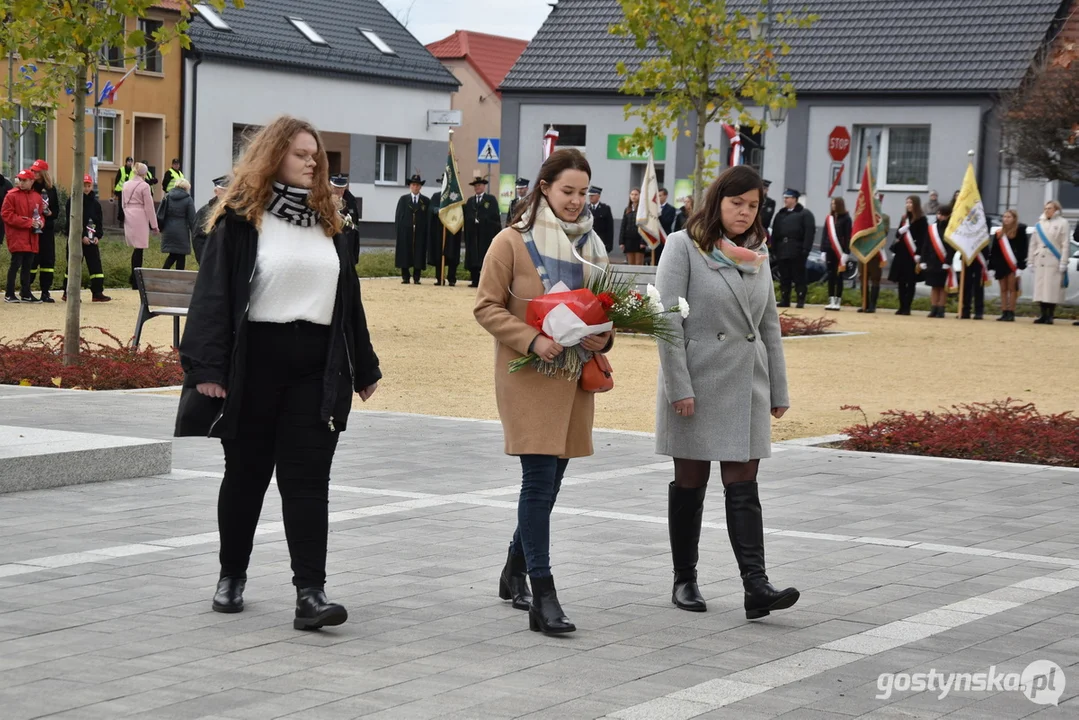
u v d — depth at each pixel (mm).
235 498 6156
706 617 6328
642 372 17000
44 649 5523
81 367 14703
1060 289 26688
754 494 6465
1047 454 11297
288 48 49031
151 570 6867
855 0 41750
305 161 5973
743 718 4887
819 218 40875
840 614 6398
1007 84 38125
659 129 22484
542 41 45000
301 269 5941
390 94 52781
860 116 40094
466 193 65812
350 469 9992
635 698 5094
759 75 22094
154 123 46219
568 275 6254
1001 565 7473
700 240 6574
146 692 5020
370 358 6172
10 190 23547
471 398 14516
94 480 9188
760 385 6613
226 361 5859
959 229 27516
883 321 26531
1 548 7262
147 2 14320
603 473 10117
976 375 17891
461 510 8609
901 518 8758
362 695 5047
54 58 14828
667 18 21266
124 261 29203
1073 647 5895
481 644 5789
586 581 6957
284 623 6012
